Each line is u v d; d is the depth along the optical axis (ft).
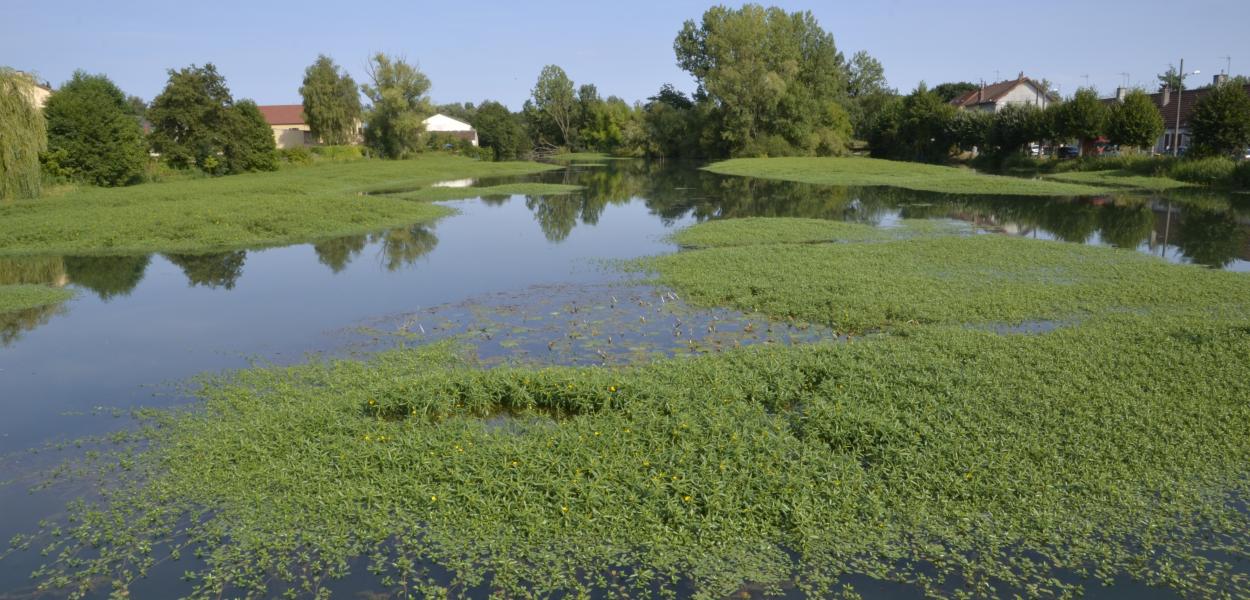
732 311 40.06
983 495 20.02
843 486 20.13
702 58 245.04
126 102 172.14
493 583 17.20
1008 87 241.76
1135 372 27.27
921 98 211.41
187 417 26.32
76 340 37.63
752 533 18.67
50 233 68.39
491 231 77.15
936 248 57.06
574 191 126.93
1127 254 54.65
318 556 18.30
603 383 26.76
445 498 20.04
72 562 18.22
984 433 22.88
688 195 117.80
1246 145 127.34
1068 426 23.08
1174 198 101.71
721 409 24.47
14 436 25.52
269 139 159.43
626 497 19.84
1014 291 42.19
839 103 258.98
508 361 32.19
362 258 61.05
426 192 118.93
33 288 48.75
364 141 223.10
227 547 18.70
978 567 17.53
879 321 36.86
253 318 41.50
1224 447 21.97
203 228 71.77
